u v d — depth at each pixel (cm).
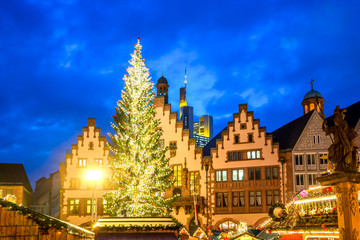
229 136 6153
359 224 1614
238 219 5838
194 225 6028
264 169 5866
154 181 4919
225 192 6000
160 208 4938
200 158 6228
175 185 6250
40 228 1986
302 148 5769
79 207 6334
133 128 4928
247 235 3078
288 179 5725
